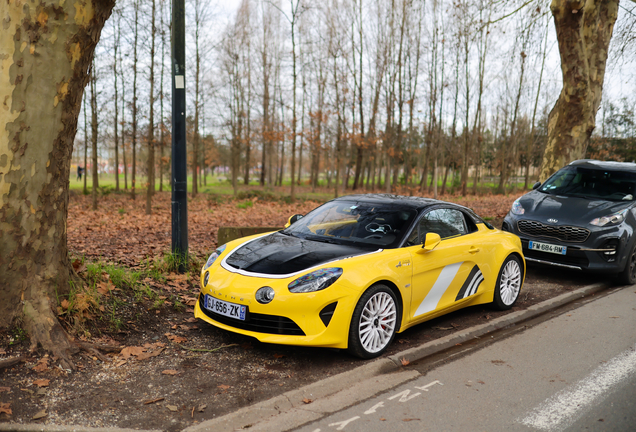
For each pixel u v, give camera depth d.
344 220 4.86
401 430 2.85
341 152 24.98
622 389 3.49
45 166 3.67
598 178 7.91
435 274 4.57
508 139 37.19
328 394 3.31
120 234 10.37
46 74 3.52
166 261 6.14
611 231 6.64
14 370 3.28
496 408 3.16
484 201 25.92
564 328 4.97
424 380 3.61
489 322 5.00
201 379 3.49
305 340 3.63
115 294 4.74
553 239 6.95
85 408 2.96
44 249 3.78
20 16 3.36
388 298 4.07
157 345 4.04
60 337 3.64
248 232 7.30
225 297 3.86
